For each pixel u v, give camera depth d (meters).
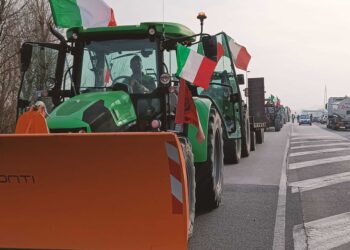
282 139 24.30
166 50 6.25
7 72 15.31
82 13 6.80
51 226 4.33
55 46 6.36
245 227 6.15
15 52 14.59
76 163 4.15
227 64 11.49
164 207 4.11
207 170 6.68
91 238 4.27
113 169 4.12
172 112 6.23
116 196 4.18
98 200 4.22
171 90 5.97
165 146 4.00
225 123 10.56
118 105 5.47
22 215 4.37
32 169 4.23
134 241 4.20
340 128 41.69
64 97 6.34
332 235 5.78
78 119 4.90
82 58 6.32
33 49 6.39
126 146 4.02
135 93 6.04
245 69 12.92
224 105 11.52
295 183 9.47
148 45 6.17
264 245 5.41
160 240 4.15
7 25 14.62
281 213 6.88
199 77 5.45
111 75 6.20
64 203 4.28
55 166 4.19
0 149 4.18
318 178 10.07
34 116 4.80
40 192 4.30
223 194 8.33
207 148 6.63
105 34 6.24
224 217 6.68
